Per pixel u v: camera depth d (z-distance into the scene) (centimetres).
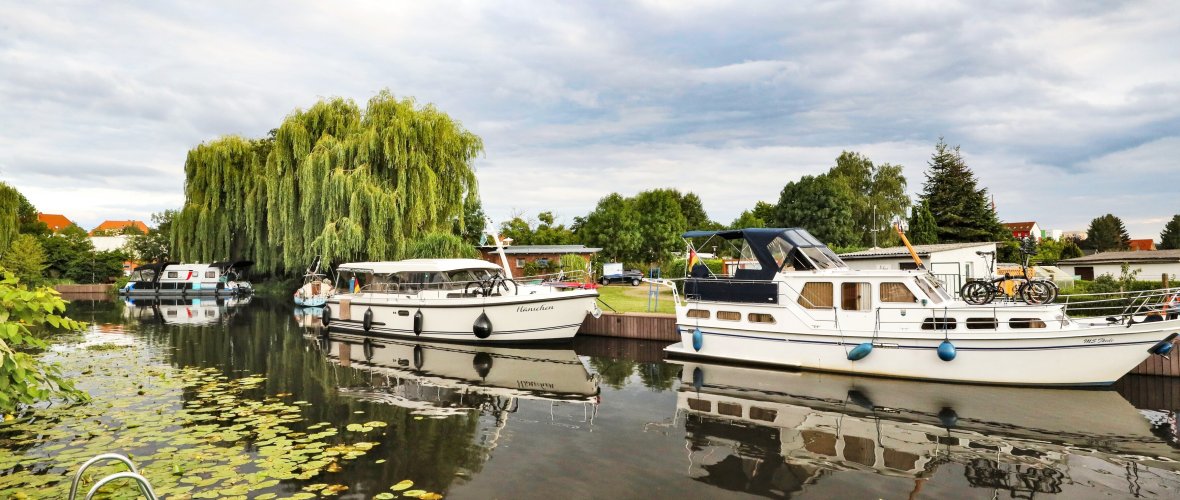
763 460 733
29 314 614
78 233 6125
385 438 805
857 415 934
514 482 656
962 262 2369
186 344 1714
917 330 1155
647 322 1748
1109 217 8319
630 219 5038
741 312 1366
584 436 825
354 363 1410
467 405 995
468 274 1869
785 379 1197
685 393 1086
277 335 1925
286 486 629
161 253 5350
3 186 3678
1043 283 1160
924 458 741
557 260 3506
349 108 3131
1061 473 694
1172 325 1007
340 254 2683
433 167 2897
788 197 5838
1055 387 1080
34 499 580
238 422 869
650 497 620
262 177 3281
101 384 1137
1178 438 816
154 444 758
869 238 6000
